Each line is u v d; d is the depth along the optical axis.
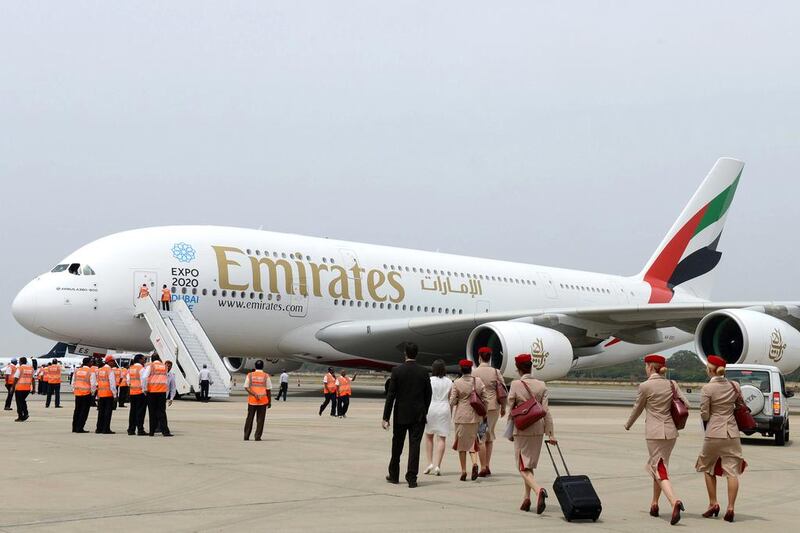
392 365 30.88
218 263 26.58
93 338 25.45
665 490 8.48
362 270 29.67
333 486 10.00
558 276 35.81
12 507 8.26
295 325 28.06
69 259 25.91
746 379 16.33
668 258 39.16
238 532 7.38
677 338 38.66
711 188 39.59
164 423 15.08
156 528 7.46
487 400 11.27
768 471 12.39
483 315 27.11
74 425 15.63
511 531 7.82
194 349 25.08
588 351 31.39
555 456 13.62
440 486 10.35
